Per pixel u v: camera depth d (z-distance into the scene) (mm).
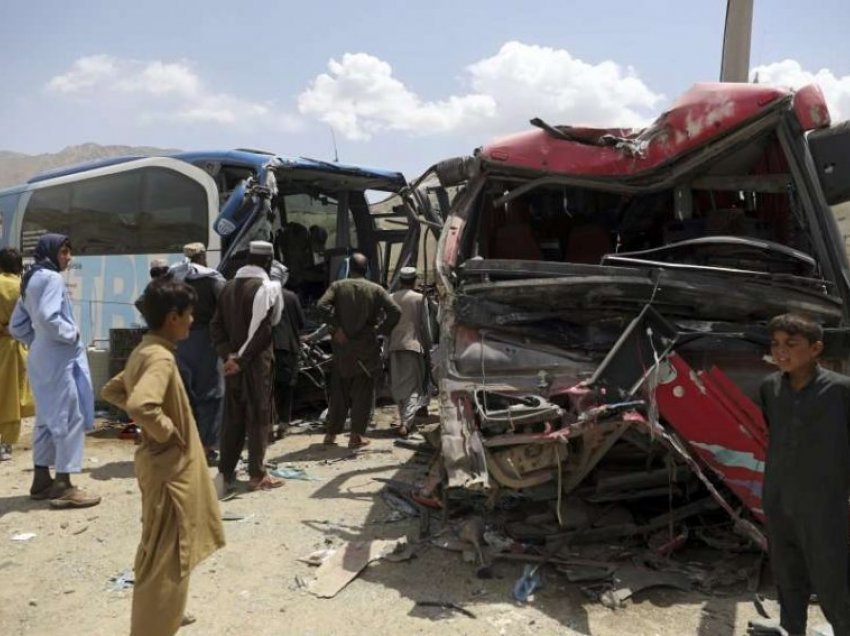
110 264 10375
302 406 10008
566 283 4539
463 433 4371
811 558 3191
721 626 3740
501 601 4020
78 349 5844
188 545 3180
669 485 4621
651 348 4422
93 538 5098
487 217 6086
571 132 5352
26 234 11625
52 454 5828
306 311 10008
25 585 4363
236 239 8633
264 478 6188
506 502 5410
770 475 3324
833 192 4426
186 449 3254
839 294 4637
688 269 4547
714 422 4238
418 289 8852
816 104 4617
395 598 4074
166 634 3184
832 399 3146
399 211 10992
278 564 4590
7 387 6883
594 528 4668
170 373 3207
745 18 10055
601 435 4293
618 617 3834
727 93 4785
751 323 4684
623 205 6078
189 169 9672
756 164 5340
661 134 5000
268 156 9492
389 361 8758
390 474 6586
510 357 4648
